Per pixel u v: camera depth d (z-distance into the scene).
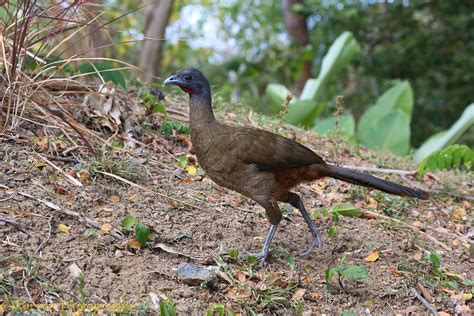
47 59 10.62
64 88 10.88
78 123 10.38
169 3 23.39
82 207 8.48
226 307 7.37
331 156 12.76
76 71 11.80
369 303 8.05
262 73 31.42
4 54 9.40
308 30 34.44
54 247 7.62
